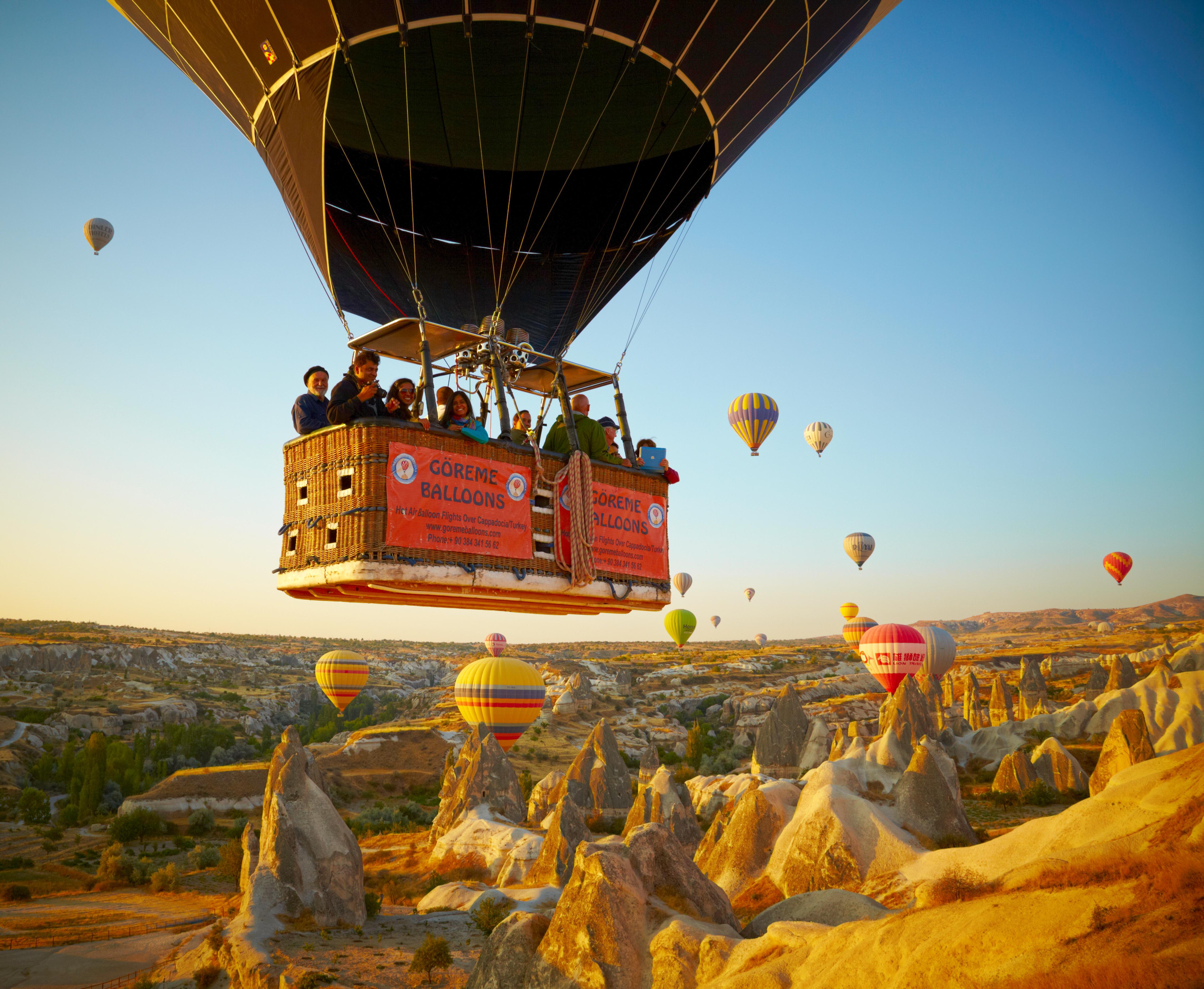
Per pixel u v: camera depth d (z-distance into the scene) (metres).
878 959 11.36
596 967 16.22
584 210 12.52
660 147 12.08
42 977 44.59
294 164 9.95
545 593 6.28
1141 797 17.95
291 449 6.18
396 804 104.12
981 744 81.81
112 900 65.12
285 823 44.69
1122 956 8.41
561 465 6.57
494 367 7.36
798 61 12.18
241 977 35.03
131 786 109.12
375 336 6.91
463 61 10.02
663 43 10.36
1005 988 9.09
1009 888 11.36
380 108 10.75
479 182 12.08
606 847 18.94
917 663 70.19
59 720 158.25
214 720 188.88
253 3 8.90
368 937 39.78
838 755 72.62
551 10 9.47
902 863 35.31
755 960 14.25
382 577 5.39
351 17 8.93
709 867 42.44
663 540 7.40
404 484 5.57
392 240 12.09
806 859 37.47
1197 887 9.05
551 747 137.88
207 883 70.88
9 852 84.56
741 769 111.06
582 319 13.34
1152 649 172.88
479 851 60.47
